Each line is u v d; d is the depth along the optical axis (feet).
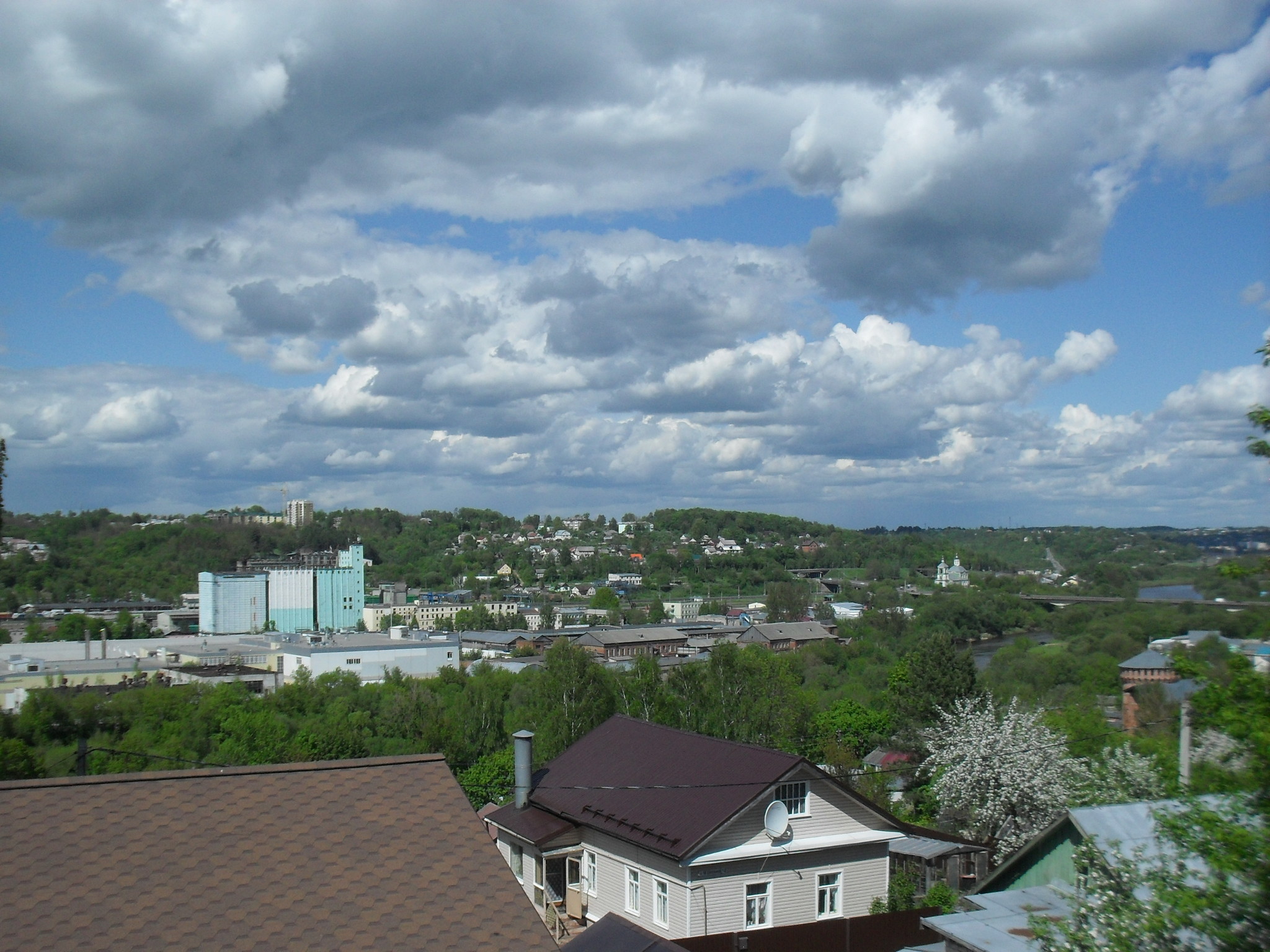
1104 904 46.29
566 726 176.45
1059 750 111.04
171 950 33.78
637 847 82.94
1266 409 37.63
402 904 37.45
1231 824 39.17
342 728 209.15
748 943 73.20
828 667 361.92
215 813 40.81
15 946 33.01
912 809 143.02
